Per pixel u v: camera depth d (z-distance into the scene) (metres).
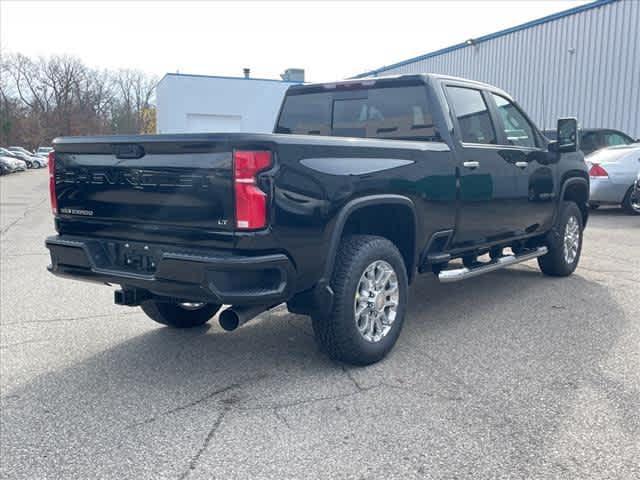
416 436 3.10
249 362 4.24
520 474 2.74
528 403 3.46
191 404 3.57
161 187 3.51
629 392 3.59
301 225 3.46
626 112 17.12
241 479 2.75
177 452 3.01
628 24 16.94
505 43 21.61
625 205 12.44
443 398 3.55
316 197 3.54
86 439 3.18
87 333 5.04
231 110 34.44
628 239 9.34
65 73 86.12
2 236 11.47
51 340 4.86
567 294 5.96
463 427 3.18
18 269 7.98
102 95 91.25
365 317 4.02
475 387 3.70
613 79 17.48
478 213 5.02
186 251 3.41
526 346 4.44
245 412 3.44
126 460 2.95
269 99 34.81
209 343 4.70
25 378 4.05
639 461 2.83
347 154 3.78
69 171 3.98
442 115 4.73
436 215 4.52
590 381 3.76
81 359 4.40
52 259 4.11
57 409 3.55
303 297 3.74
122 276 3.65
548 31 19.67
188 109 33.84
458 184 4.72
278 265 3.37
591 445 2.98
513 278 6.74
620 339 4.55
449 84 4.98
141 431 3.25
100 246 3.90
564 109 19.20
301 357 4.32
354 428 3.20
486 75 22.66
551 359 4.16
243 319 3.42
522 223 5.75
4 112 78.06
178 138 3.38
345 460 2.88
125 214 3.72
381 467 2.82
